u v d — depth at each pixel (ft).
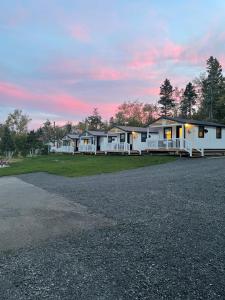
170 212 23.68
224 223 20.36
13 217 23.79
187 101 233.76
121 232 18.98
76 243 17.20
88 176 52.49
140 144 109.40
